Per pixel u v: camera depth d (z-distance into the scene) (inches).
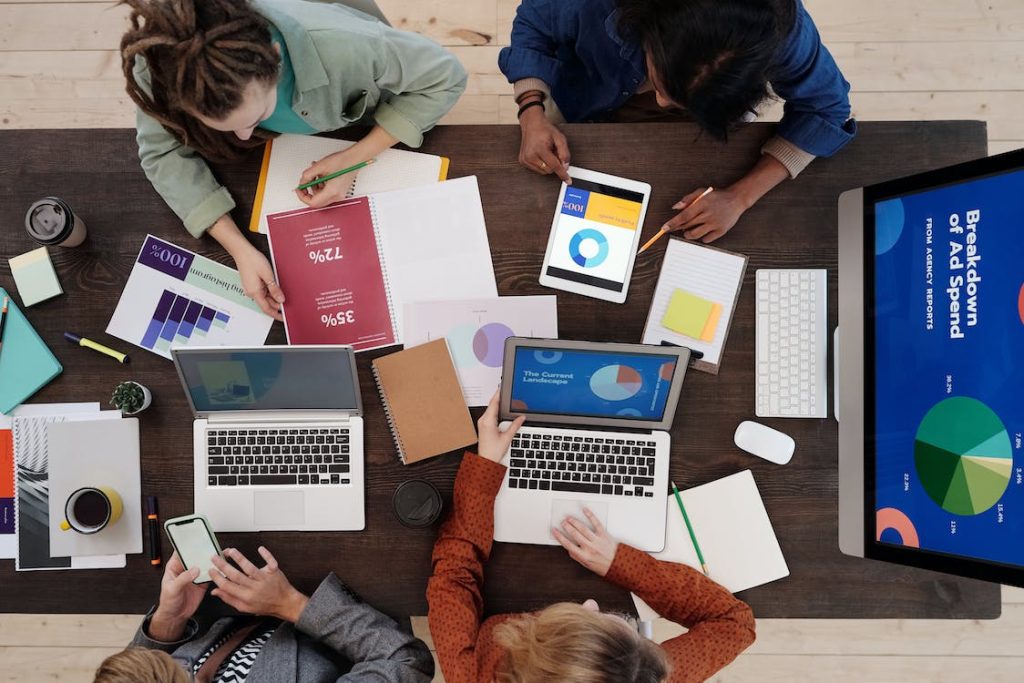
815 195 50.6
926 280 42.5
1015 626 76.3
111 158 50.8
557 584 48.9
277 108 46.1
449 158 51.1
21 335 50.6
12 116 80.7
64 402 50.6
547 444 49.1
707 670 44.8
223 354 44.7
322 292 50.4
